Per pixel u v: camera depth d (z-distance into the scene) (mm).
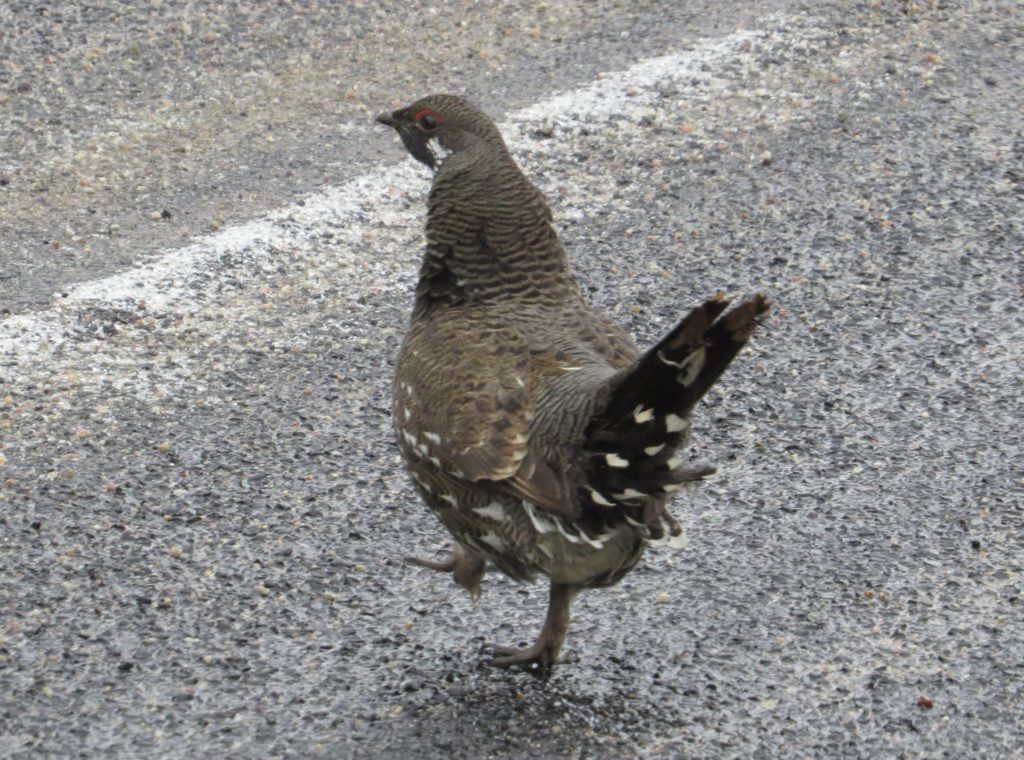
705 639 6906
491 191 6984
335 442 8227
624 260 9891
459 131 7254
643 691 6582
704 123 11242
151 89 11398
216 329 9062
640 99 11461
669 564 7418
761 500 7883
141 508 7609
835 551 7496
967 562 7406
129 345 8852
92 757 6043
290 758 6094
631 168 10773
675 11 12719
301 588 7145
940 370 8938
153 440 8117
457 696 6520
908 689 6574
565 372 6289
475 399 6324
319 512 7688
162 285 9367
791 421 8508
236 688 6484
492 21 12508
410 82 11641
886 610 7086
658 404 5688
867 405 8641
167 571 7188
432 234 7051
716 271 9805
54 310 9070
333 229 10000
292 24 12273
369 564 7352
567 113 11266
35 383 8484
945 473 8078
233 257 9672
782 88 11648
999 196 10562
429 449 6430
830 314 9414
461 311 6875
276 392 8578
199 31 12078
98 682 6469
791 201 10484
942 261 9914
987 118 11383
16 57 11625
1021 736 6312
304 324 9172
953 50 12164
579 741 6266
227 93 11414
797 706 6480
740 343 5484
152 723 6246
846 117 11352
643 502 6016
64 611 6883
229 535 7473
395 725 6320
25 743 6105
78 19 12125
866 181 10680
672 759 6168
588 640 6922
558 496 6031
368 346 9016
